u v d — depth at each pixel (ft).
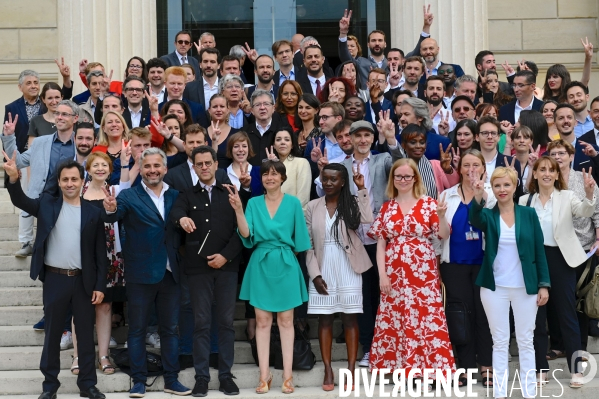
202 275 23.39
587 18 40.04
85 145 25.99
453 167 25.85
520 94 29.48
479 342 24.08
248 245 23.94
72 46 36.37
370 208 24.41
